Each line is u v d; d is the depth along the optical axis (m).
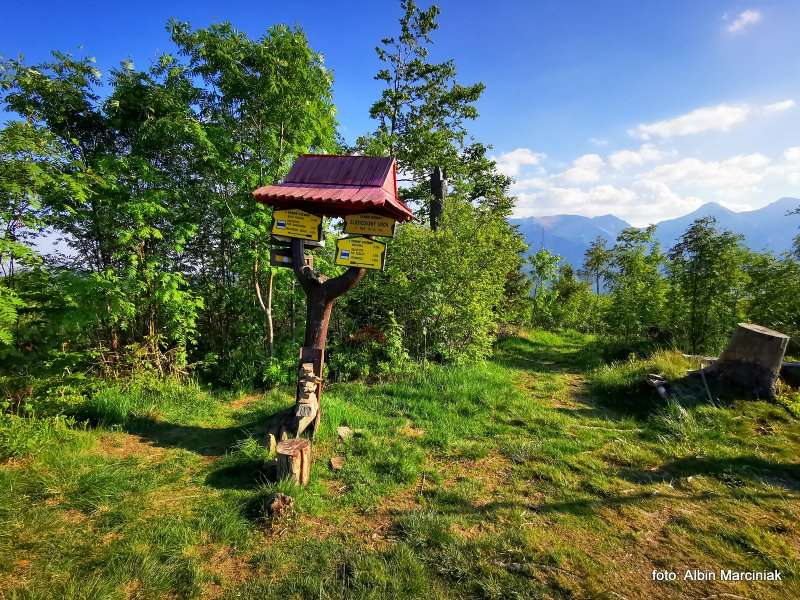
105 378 5.11
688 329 8.39
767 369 5.19
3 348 3.58
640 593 2.25
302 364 4.16
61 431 3.76
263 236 5.95
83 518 2.77
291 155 6.06
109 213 5.13
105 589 2.14
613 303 11.22
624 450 4.11
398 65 14.01
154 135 5.12
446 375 6.27
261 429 4.31
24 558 2.36
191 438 4.22
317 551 2.52
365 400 5.34
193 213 5.86
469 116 14.66
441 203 10.33
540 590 2.23
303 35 5.61
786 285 7.81
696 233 8.05
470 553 2.52
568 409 5.48
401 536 2.70
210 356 6.03
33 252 3.85
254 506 2.96
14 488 2.99
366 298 7.20
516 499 3.19
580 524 2.87
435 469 3.67
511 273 14.29
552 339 12.88
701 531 2.82
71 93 4.97
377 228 4.02
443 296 6.94
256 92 5.57
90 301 4.45
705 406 5.04
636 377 6.14
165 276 5.21
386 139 12.95
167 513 2.87
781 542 2.70
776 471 3.67
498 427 4.66
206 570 2.35
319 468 3.57
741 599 2.22
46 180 3.95
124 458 3.68
